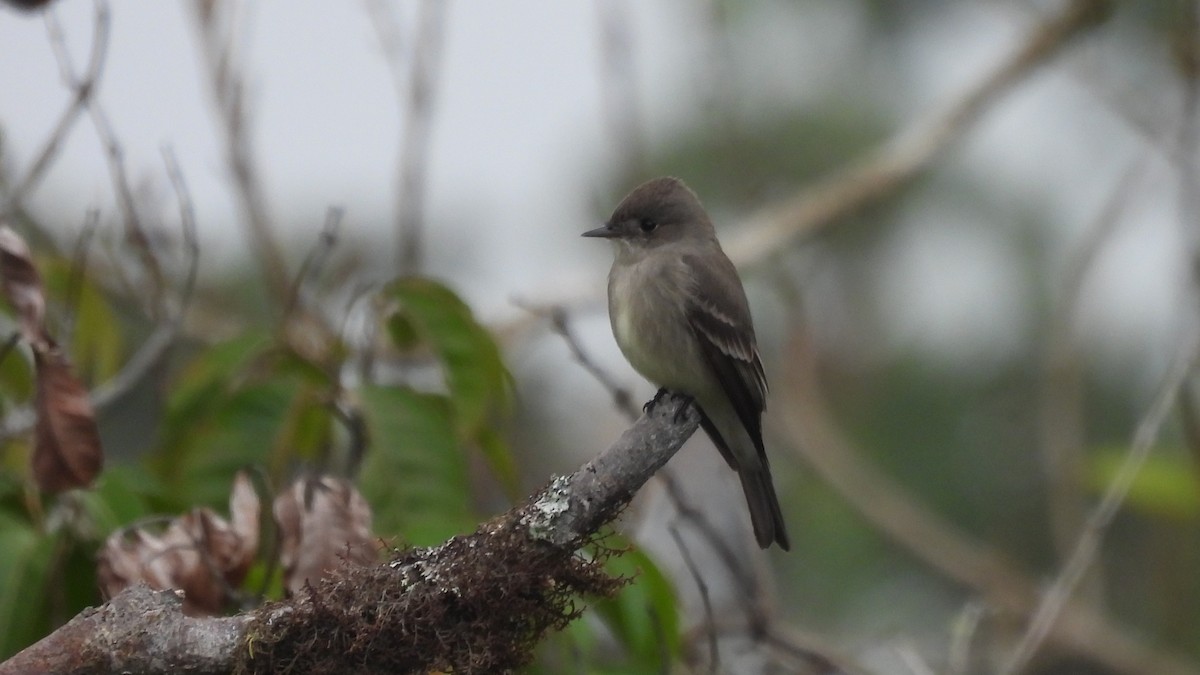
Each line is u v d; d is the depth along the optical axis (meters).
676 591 8.84
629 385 13.00
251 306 12.82
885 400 13.22
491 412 9.81
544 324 13.02
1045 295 12.91
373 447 8.37
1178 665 12.12
